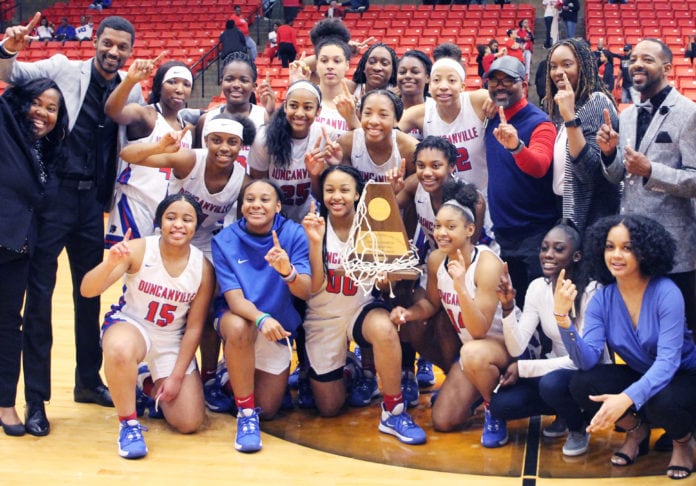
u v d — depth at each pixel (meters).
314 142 3.84
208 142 3.67
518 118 3.83
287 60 11.69
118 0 14.61
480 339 3.52
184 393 3.57
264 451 3.42
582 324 3.42
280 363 3.71
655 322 3.12
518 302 3.89
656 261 3.11
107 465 3.26
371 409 3.93
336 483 3.12
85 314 3.82
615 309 3.22
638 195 3.43
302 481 3.13
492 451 3.43
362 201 3.57
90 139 3.65
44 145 3.49
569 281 3.11
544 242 3.47
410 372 3.98
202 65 11.98
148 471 3.21
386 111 3.69
